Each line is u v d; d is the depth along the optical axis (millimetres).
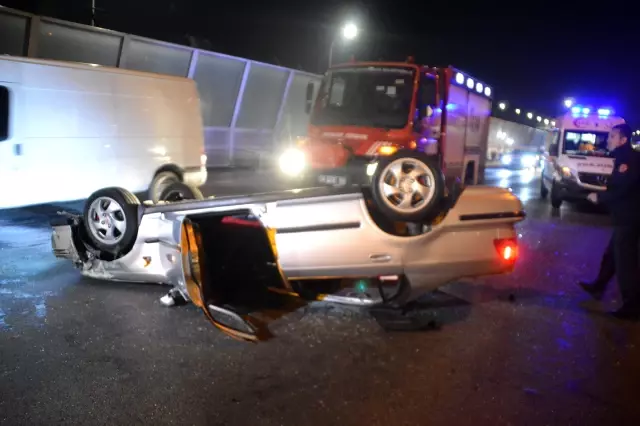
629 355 4820
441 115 10281
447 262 5223
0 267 6840
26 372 4148
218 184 16172
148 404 3756
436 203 5035
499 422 3670
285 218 5254
